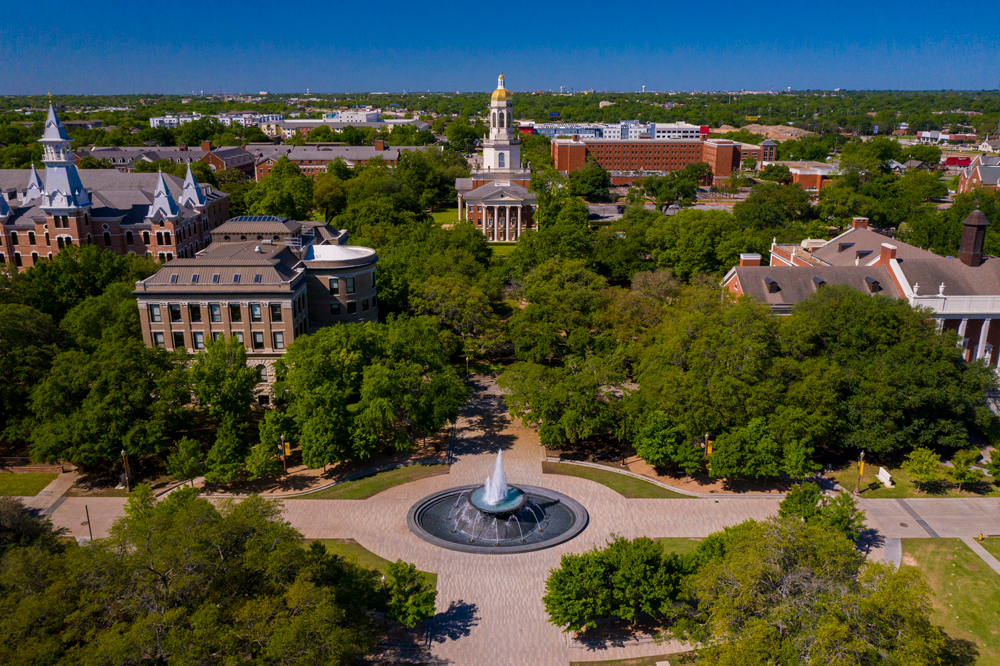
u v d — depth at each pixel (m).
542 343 108.31
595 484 80.38
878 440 81.06
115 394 77.38
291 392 85.06
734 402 79.19
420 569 64.94
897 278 99.00
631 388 104.62
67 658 43.38
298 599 47.22
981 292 97.06
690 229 155.62
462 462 85.12
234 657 43.78
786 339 85.50
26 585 48.19
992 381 84.19
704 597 51.09
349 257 111.44
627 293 116.31
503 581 63.50
